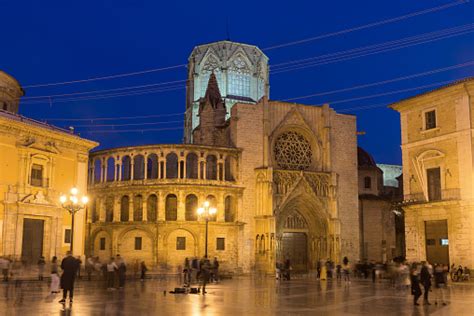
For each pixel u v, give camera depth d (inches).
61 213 1974.7
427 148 2036.2
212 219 2433.6
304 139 2760.8
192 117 4143.7
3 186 1796.3
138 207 2500.0
